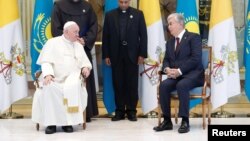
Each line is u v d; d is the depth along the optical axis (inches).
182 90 211.0
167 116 219.6
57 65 220.2
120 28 244.2
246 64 251.3
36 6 253.9
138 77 253.3
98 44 275.6
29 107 280.8
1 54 249.3
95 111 246.7
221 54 246.8
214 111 264.1
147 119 251.9
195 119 249.4
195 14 253.8
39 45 253.4
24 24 276.1
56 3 240.8
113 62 246.2
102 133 214.5
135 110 249.1
